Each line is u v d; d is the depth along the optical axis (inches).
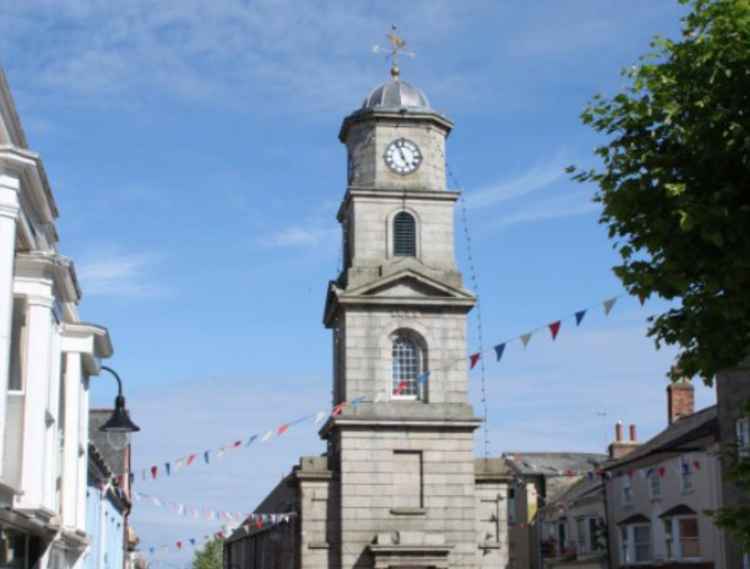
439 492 1830.7
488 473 1862.7
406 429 1841.8
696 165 673.6
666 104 679.7
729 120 660.1
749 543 648.4
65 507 1027.9
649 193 676.7
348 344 1856.5
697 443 1790.1
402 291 1875.0
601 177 708.0
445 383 1861.5
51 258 844.0
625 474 2074.3
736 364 673.0
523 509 2659.9
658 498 1927.9
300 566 1815.9
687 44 688.4
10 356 850.1
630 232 689.0
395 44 2047.2
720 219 633.0
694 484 1788.9
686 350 684.7
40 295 843.4
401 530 1806.1
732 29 662.5
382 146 1964.8
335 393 1961.1
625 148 709.3
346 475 1815.9
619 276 683.4
